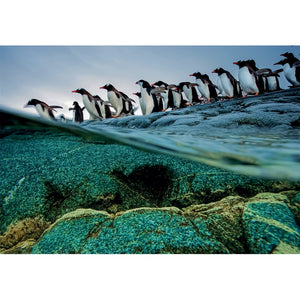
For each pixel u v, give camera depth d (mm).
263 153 886
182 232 474
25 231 560
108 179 687
